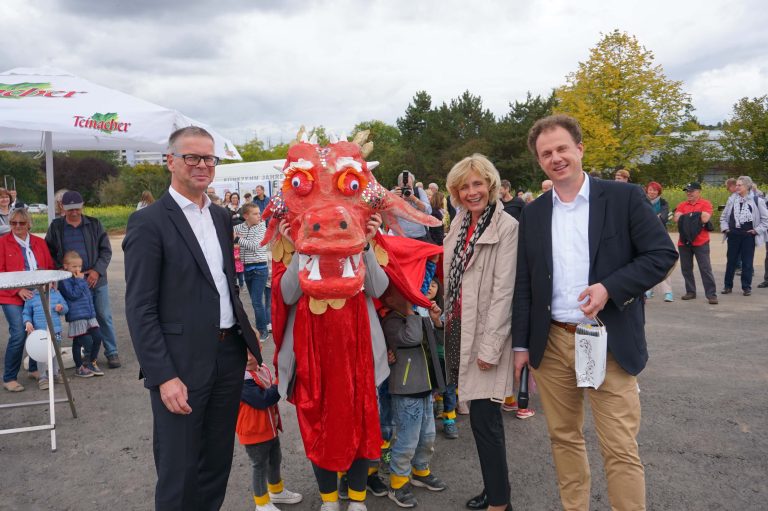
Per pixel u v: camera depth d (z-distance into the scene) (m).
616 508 2.52
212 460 2.78
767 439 4.10
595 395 2.59
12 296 5.50
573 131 2.63
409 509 3.33
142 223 2.52
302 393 2.89
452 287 3.30
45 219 34.59
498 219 3.07
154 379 2.44
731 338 6.89
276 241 3.01
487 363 2.93
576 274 2.64
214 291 2.65
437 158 45.72
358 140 3.08
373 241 3.08
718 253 15.16
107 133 5.38
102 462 3.99
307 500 3.47
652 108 31.20
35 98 5.52
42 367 5.51
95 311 6.06
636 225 2.52
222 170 20.33
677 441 4.09
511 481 3.63
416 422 3.30
